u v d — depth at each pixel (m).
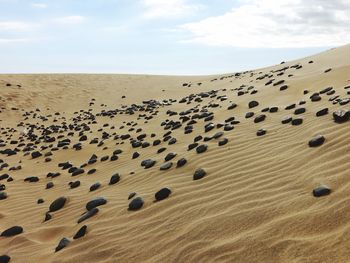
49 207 5.51
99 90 22.19
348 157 3.89
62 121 16.19
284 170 4.21
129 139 9.96
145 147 8.24
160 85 22.59
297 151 4.68
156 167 5.96
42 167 8.96
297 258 2.49
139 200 4.42
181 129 8.98
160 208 4.14
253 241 2.87
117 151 8.43
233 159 5.14
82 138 11.59
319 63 13.20
